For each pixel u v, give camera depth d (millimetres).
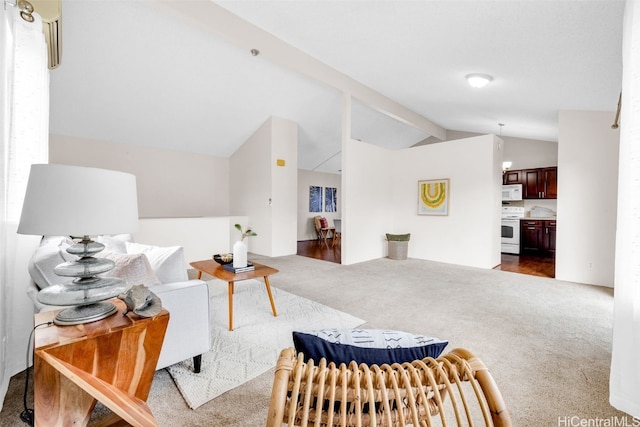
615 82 3111
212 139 6199
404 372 706
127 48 3721
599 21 2217
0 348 1538
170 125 5441
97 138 5270
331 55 4074
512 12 2369
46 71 2184
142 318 1279
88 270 1188
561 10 2203
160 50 3848
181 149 6270
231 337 2293
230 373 1806
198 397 1576
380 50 3613
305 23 3340
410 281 4047
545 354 2072
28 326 1847
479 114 5586
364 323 2596
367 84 5074
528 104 4375
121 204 1193
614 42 2438
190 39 3762
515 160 7090
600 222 3984
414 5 2588
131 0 3117
